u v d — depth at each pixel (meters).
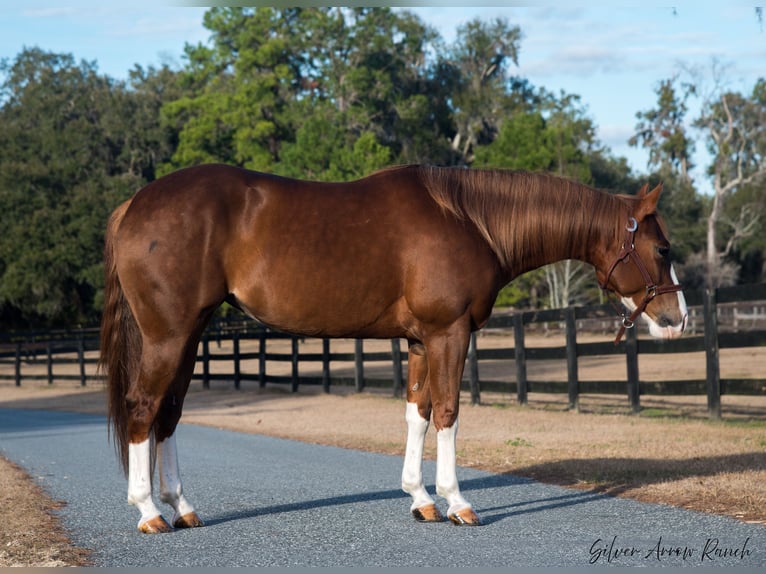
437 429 5.48
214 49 64.81
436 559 4.59
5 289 42.72
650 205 5.88
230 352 36.31
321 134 48.06
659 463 7.54
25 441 11.32
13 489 7.00
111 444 10.73
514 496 6.40
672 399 14.38
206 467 8.30
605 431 10.12
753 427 9.88
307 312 5.43
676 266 57.66
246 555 4.73
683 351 11.09
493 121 59.97
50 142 50.16
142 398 5.33
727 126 63.56
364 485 7.14
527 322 13.52
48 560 4.57
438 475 5.50
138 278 5.31
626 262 5.96
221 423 13.32
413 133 58.47
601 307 12.35
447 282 5.39
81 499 6.60
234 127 56.03
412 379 5.78
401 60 59.81
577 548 4.78
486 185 5.82
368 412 14.12
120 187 48.31
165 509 6.27
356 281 5.40
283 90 57.75
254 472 7.95
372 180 5.63
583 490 6.54
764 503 5.76
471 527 5.37
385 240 5.42
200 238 5.30
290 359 19.16
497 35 63.16
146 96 59.28
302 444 10.34
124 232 5.39
